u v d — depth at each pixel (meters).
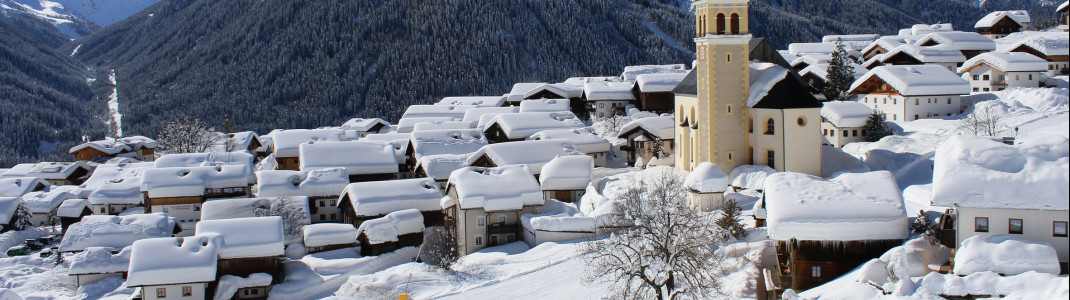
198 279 65.81
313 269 73.88
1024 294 38.03
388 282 64.69
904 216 48.94
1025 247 41.84
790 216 49.28
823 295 43.09
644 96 129.62
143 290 65.81
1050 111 93.88
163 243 68.12
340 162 103.31
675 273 52.62
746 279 51.09
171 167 104.88
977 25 174.75
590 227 72.00
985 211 44.41
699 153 81.06
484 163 97.12
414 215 81.75
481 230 77.50
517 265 66.62
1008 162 46.25
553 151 96.06
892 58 139.12
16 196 114.44
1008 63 111.38
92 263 74.31
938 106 102.69
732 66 77.75
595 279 55.09
